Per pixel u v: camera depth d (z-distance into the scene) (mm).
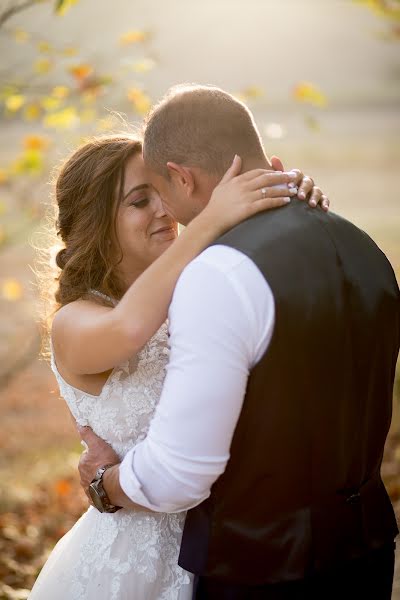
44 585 2383
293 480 1879
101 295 2369
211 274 1798
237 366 1780
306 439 1862
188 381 1786
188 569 1996
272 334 1787
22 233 5914
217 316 1773
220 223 1937
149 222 2348
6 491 7488
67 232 2467
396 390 4500
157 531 2240
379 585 2045
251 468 1878
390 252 14062
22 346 13367
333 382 1865
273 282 1791
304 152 36750
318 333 1829
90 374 2264
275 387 1813
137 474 1907
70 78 5238
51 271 2592
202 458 1808
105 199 2338
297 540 1891
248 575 1919
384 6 5207
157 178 2084
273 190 1950
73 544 2369
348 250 1950
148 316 1991
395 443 6047
